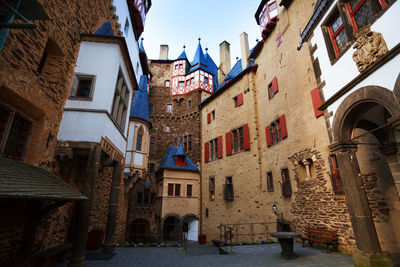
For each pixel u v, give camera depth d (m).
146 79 21.67
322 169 8.84
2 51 4.02
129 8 14.01
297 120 10.88
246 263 6.27
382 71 4.83
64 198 4.40
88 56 7.62
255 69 16.78
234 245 10.18
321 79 7.46
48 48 6.03
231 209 15.87
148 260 6.77
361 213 5.35
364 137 7.39
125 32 13.77
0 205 4.12
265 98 14.84
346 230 7.31
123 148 9.66
